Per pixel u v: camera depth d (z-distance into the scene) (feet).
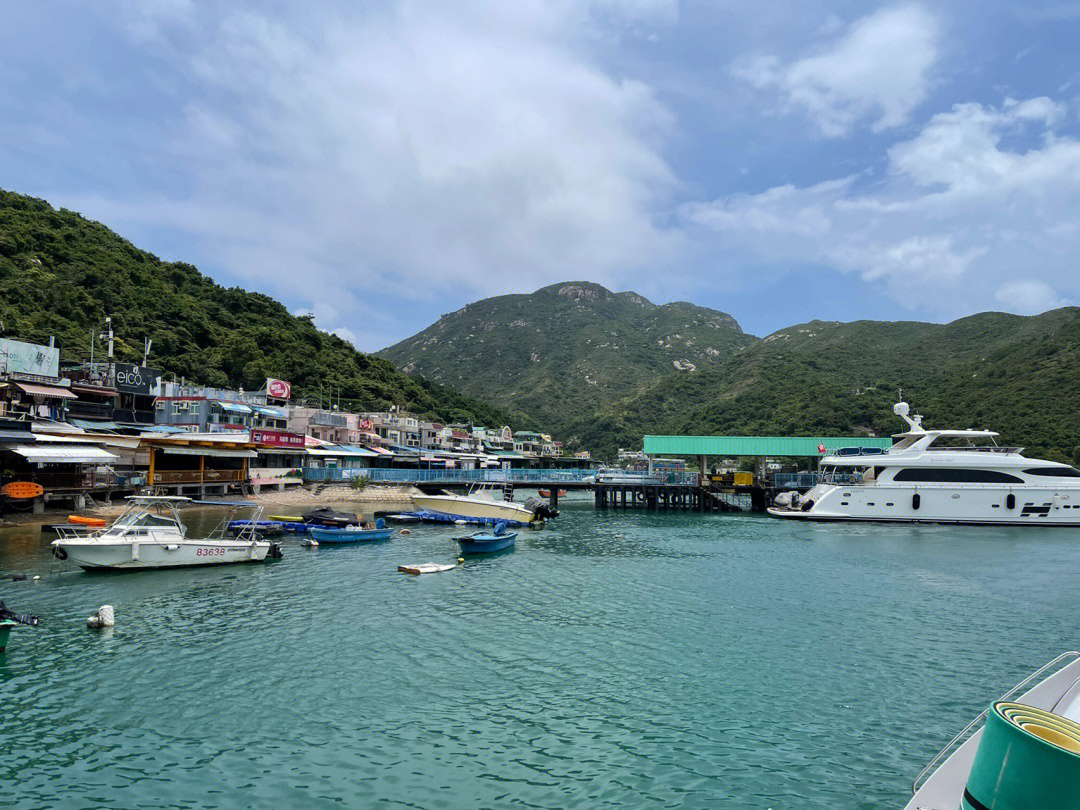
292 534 137.80
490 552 123.44
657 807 37.65
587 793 39.04
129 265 320.29
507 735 46.24
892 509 180.45
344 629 69.51
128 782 38.99
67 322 235.61
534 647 65.16
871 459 183.11
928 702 52.85
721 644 66.95
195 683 53.98
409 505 202.49
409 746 44.32
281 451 207.72
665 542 143.43
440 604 81.35
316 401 312.29
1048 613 80.69
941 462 178.09
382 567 105.50
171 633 66.69
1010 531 163.63
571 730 47.24
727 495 236.84
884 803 38.37
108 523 121.80
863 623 75.46
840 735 46.96
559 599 85.40
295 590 86.74
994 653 65.05
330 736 45.47
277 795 37.99
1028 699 35.99
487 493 207.92
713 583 96.94
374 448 281.54
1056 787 23.54
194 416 202.39
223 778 39.70
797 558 121.19
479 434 434.30
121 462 159.02
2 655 58.95
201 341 310.65
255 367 303.07
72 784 38.60
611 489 235.61
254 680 54.95
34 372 156.76
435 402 486.38
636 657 62.64
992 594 90.89
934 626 74.43
